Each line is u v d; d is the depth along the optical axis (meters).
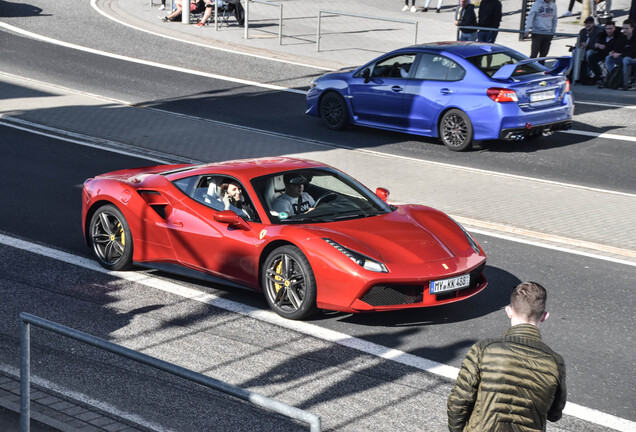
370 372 6.23
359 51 23.91
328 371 6.23
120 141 14.62
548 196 11.73
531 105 14.07
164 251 8.13
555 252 9.32
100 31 25.81
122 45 24.06
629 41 19.17
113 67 21.44
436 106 14.67
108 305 7.57
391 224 7.52
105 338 6.81
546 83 14.20
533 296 3.74
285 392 5.87
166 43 24.59
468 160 13.99
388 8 31.92
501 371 3.60
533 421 3.59
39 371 6.14
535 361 3.61
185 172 8.38
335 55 23.31
